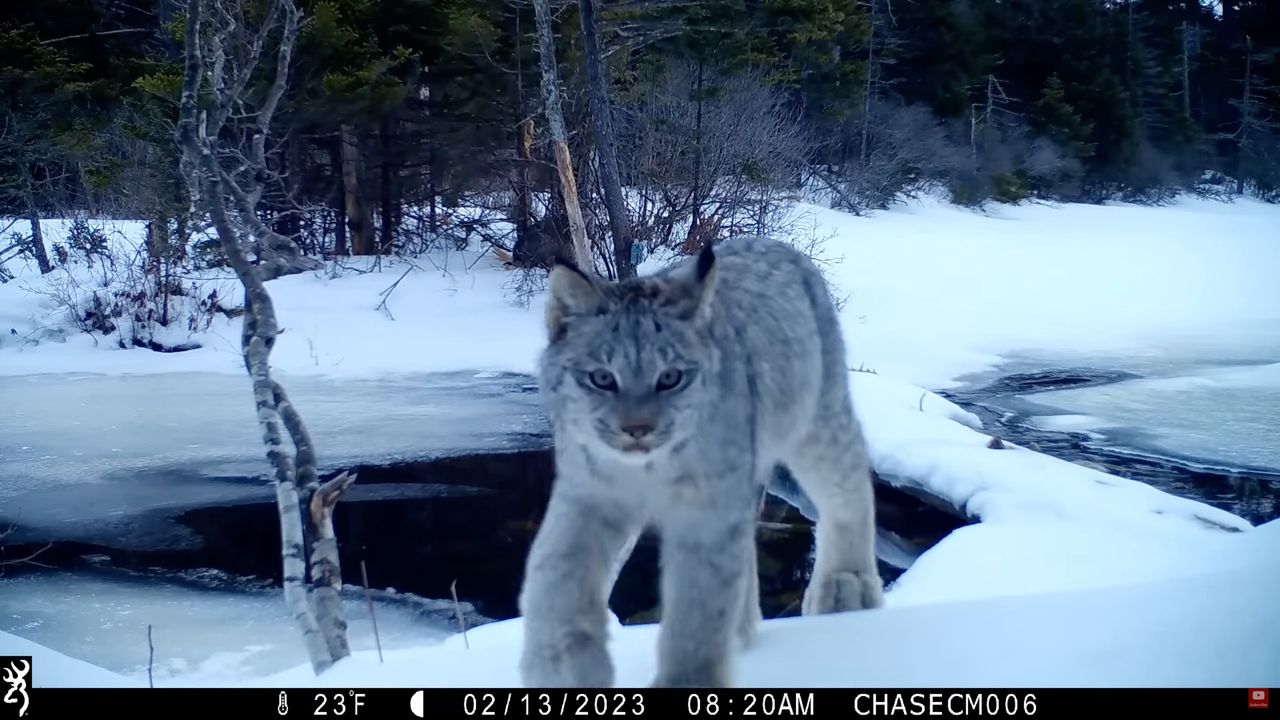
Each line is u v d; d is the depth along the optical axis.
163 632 7.04
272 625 7.18
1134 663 3.17
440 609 7.41
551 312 3.64
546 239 19.08
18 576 8.03
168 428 12.16
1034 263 25.64
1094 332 18.47
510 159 19.86
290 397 13.68
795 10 25.59
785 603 7.14
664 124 19.33
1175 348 17.02
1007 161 38.03
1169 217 39.00
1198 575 4.09
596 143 17.81
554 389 3.57
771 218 20.28
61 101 21.72
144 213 19.33
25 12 23.97
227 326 17.75
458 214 22.62
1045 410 12.73
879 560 7.98
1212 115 53.59
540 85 19.78
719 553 3.47
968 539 7.02
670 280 3.65
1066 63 43.03
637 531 3.73
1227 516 7.46
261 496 9.89
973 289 21.95
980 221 32.72
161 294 17.42
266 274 6.67
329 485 5.61
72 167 24.12
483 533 8.88
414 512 9.38
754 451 3.74
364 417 12.58
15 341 17.09
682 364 3.39
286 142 20.70
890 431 10.23
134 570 8.18
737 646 3.63
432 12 21.11
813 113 31.19
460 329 17.59
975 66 37.94
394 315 18.25
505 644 4.32
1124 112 43.91
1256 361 15.95
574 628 3.32
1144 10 51.47
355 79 19.56
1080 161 42.84
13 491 9.95
